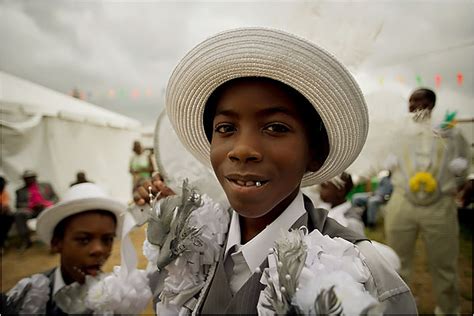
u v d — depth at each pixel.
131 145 9.57
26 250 5.20
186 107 0.91
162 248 0.90
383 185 5.23
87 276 1.42
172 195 1.06
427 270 3.59
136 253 1.27
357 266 0.67
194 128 0.95
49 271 1.66
